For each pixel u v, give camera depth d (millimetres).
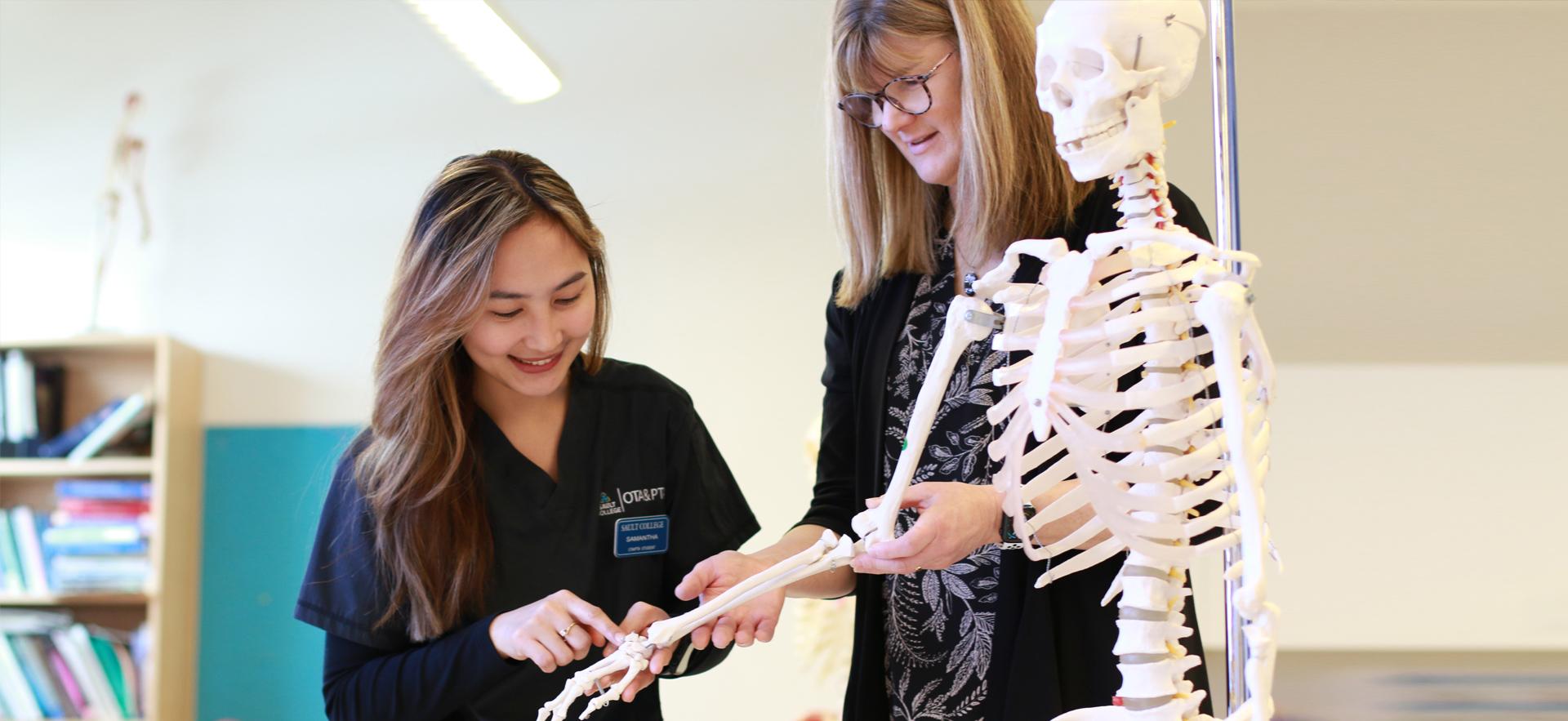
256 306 3590
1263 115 2488
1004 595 1152
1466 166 2420
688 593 1203
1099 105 865
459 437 1307
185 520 3447
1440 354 2396
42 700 3336
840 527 1374
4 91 3721
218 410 3549
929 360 1268
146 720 3311
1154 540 898
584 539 1405
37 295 3676
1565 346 2365
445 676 1231
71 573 3342
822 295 3389
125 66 3703
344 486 1359
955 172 1228
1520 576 2340
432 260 1242
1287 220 2467
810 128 3434
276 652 3432
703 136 3463
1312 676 2408
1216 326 825
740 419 3375
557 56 3520
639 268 3441
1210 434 914
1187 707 894
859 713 1286
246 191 3629
